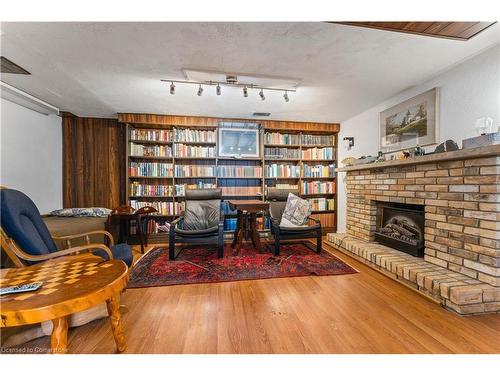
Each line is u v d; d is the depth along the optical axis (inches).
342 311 66.1
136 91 107.3
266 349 51.0
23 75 91.0
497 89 72.7
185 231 112.3
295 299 73.2
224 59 79.7
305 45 71.6
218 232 112.8
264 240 146.6
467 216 70.9
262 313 65.2
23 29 62.6
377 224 117.6
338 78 94.7
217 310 66.7
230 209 155.6
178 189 151.9
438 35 65.9
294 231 118.4
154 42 69.5
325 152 169.5
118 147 153.3
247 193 160.1
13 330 50.9
